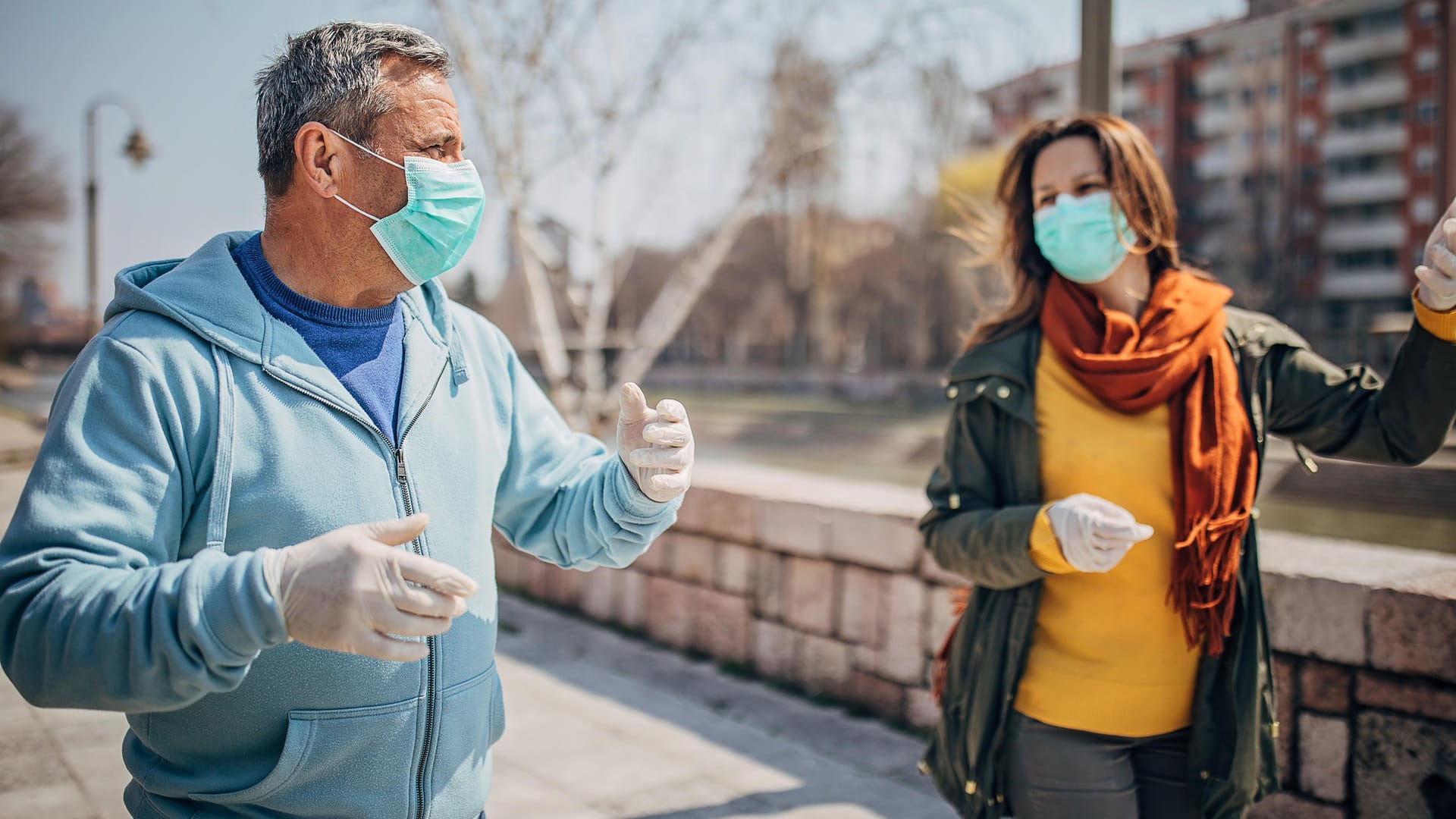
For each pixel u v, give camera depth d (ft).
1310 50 170.81
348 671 4.31
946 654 7.53
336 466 4.36
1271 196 169.48
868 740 12.03
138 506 3.89
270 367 4.31
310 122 4.46
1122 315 6.83
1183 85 178.29
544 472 5.41
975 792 6.70
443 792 4.64
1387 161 168.25
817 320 154.92
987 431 6.98
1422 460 6.41
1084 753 6.31
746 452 77.51
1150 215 6.92
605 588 17.11
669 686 14.01
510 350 5.61
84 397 3.99
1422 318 6.00
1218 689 6.32
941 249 106.93
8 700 13.28
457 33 18.71
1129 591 6.34
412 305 5.03
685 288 22.15
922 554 12.11
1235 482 6.20
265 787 4.24
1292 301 158.71
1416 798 8.05
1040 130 7.38
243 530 4.22
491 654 4.97
